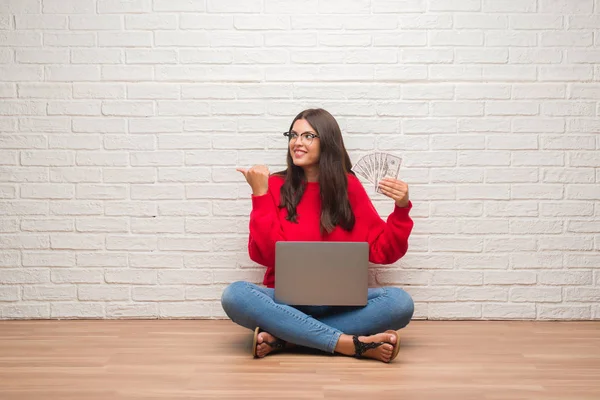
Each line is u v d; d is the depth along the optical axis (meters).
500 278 3.00
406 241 2.61
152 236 3.00
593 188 3.00
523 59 2.99
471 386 1.95
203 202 3.00
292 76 2.99
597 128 2.99
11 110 2.98
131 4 2.98
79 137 2.99
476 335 2.69
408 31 2.99
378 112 2.99
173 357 2.30
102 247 3.00
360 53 2.99
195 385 1.94
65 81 2.99
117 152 3.00
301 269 2.36
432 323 2.94
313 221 2.62
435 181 3.00
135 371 2.10
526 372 2.11
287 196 2.64
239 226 3.00
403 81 2.99
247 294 2.35
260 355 2.30
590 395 1.86
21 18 2.98
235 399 1.81
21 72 2.98
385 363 2.23
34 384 1.95
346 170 2.75
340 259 2.36
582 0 2.99
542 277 3.00
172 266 3.00
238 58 2.99
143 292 3.00
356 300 2.37
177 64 2.99
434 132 2.99
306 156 2.58
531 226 3.00
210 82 2.99
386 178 2.51
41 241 2.99
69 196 2.99
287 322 2.30
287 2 2.98
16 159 2.98
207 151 3.00
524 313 3.00
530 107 2.99
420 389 1.91
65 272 3.00
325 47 2.98
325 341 2.30
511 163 3.00
